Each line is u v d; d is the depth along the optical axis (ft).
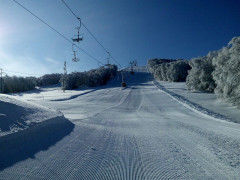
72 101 122.42
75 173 13.29
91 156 16.74
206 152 18.57
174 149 19.40
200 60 136.36
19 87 284.20
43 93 231.71
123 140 22.88
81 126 30.19
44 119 25.21
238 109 76.64
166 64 299.99
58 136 22.34
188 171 13.97
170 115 58.13
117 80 349.20
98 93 179.32
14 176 12.09
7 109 23.30
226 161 16.12
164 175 13.28
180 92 142.31
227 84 85.20
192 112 67.31
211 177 13.00
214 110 76.79
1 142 16.10
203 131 30.40
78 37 54.19
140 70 529.86
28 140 18.83
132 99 126.31
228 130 32.78
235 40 82.58
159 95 134.21
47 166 14.01
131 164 15.21
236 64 81.05
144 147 20.02
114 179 12.64
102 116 50.03
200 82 137.90
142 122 39.63
